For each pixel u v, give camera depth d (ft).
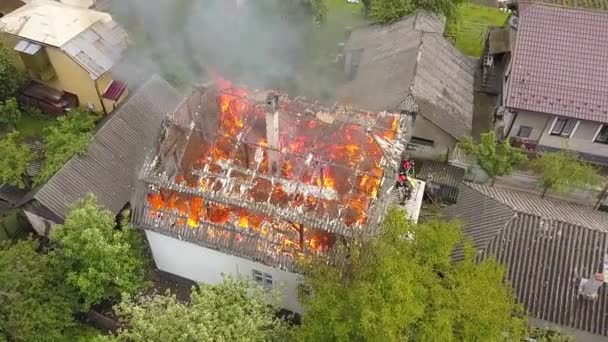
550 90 114.52
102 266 81.61
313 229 77.30
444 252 62.75
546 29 117.91
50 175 96.22
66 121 109.81
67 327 85.56
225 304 72.54
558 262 81.66
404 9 141.90
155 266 95.86
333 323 60.03
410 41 130.00
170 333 69.05
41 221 95.81
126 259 85.25
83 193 95.61
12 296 75.05
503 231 84.48
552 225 83.76
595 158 120.88
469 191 97.55
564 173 104.88
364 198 78.84
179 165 84.99
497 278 64.44
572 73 114.93
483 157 108.47
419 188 96.73
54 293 81.87
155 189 83.10
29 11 124.67
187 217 82.48
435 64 125.18
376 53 135.64
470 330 57.62
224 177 82.58
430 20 139.54
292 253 78.33
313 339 62.44
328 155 85.46
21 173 98.89
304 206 78.74
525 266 82.07
